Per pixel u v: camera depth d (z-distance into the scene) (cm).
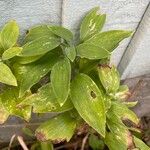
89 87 31
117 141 35
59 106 32
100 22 33
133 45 39
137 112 48
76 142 44
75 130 36
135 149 36
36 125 43
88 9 33
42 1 31
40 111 32
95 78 35
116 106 35
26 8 31
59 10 32
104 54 31
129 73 44
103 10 34
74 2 31
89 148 44
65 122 34
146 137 47
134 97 45
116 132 35
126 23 36
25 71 32
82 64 34
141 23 36
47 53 32
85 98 31
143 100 46
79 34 36
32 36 33
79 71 34
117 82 34
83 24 33
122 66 43
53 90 30
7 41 31
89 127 37
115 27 37
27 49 31
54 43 31
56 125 34
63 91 30
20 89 32
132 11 35
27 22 33
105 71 34
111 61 43
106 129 36
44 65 32
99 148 42
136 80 45
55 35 32
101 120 31
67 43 32
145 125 49
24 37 35
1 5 30
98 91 31
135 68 43
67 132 34
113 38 32
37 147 43
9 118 41
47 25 33
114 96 35
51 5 31
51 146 38
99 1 32
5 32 30
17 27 30
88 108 31
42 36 32
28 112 32
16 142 45
